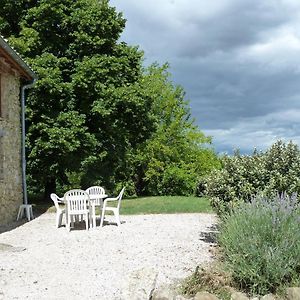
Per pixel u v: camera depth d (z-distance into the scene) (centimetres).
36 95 1847
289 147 898
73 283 693
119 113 2031
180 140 3184
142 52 2255
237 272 634
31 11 1919
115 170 2494
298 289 576
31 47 1895
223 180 891
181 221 1320
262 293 603
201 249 908
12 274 743
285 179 853
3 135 1407
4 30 1994
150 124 2177
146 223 1280
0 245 960
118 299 615
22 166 1606
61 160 1933
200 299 581
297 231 661
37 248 958
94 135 1970
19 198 1564
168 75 3194
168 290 612
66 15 1978
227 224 737
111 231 1145
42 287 673
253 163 906
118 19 2136
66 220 1203
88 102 1956
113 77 1988
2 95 1440
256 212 702
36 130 1877
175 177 3114
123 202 1877
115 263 812
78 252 907
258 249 629
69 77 1986
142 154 3030
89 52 2014
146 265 786
